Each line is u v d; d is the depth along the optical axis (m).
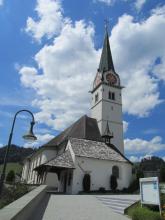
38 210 11.49
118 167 31.84
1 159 97.75
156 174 34.31
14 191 13.60
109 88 51.53
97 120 49.22
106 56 56.06
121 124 48.84
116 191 29.19
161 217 9.14
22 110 13.12
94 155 31.06
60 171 32.62
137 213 9.88
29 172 54.59
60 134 49.75
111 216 10.88
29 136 12.86
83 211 12.01
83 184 28.47
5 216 5.12
